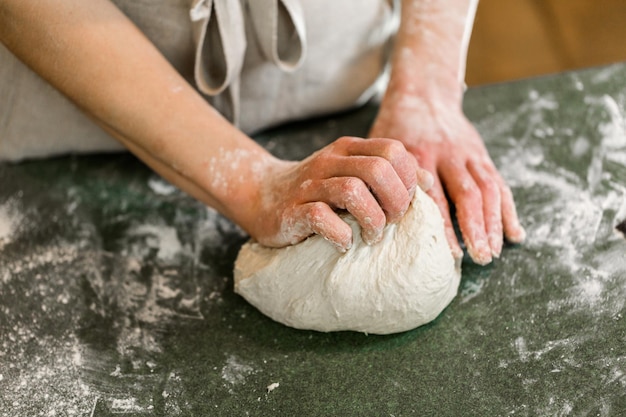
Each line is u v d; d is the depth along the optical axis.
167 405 0.83
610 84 1.22
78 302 0.95
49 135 1.13
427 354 0.86
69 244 1.03
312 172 0.85
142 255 1.01
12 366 0.88
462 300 0.92
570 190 1.05
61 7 0.89
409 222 0.87
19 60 1.01
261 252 0.92
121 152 1.19
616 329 0.86
